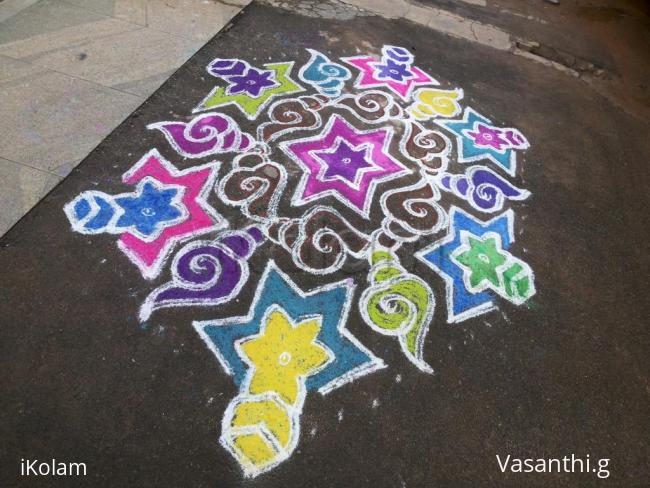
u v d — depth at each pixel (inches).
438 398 108.8
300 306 119.2
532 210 158.2
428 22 247.0
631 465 105.5
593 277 141.8
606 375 119.7
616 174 180.2
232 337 111.2
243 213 136.4
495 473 100.1
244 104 171.2
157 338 108.3
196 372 104.7
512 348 120.6
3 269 113.3
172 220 130.9
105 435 93.9
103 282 115.3
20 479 87.1
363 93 189.9
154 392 100.6
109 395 98.7
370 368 111.2
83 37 181.5
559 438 107.0
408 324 120.3
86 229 124.4
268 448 96.7
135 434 94.7
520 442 105.1
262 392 104.0
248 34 203.9
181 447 94.6
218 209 136.1
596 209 163.9
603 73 241.1
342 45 213.3
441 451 101.3
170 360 105.4
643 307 136.9
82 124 149.5
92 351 104.0
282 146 159.3
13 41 172.7
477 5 277.1
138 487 89.1
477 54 232.4
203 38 195.3
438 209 150.6
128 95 162.6
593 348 124.5
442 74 212.2
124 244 123.3
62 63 168.2
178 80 173.2
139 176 139.7
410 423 104.1
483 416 107.7
